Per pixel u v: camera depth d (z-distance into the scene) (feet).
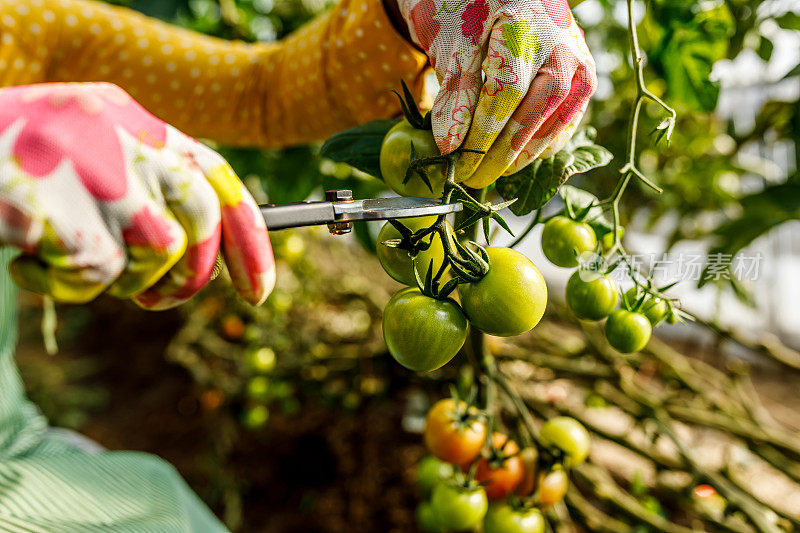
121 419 4.91
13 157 0.89
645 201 3.48
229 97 1.88
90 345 5.89
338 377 3.41
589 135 1.51
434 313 1.22
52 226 0.90
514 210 1.39
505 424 2.76
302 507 3.74
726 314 3.70
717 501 2.60
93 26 1.81
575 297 1.44
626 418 4.54
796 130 2.58
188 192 0.98
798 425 4.24
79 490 1.73
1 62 1.68
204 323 3.98
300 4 2.98
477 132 1.21
